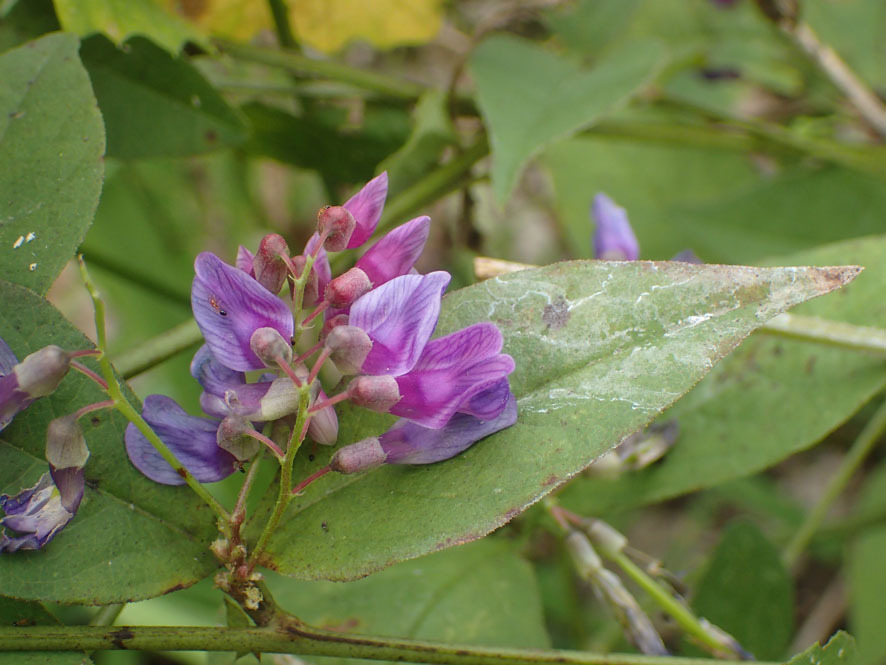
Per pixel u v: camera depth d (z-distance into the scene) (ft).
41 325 0.34
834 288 0.32
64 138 0.37
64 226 0.36
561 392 0.33
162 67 0.49
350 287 0.32
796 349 0.45
